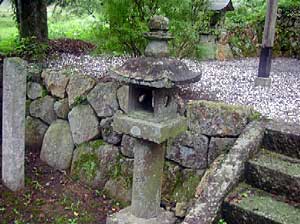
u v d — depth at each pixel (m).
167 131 2.40
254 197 2.60
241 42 7.41
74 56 5.13
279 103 3.79
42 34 5.29
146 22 3.59
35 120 4.36
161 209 2.87
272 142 2.96
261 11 8.05
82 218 3.27
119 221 2.68
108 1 3.61
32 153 4.30
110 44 3.76
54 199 3.53
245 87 4.39
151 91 2.48
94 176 3.72
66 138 4.02
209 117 3.08
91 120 3.82
